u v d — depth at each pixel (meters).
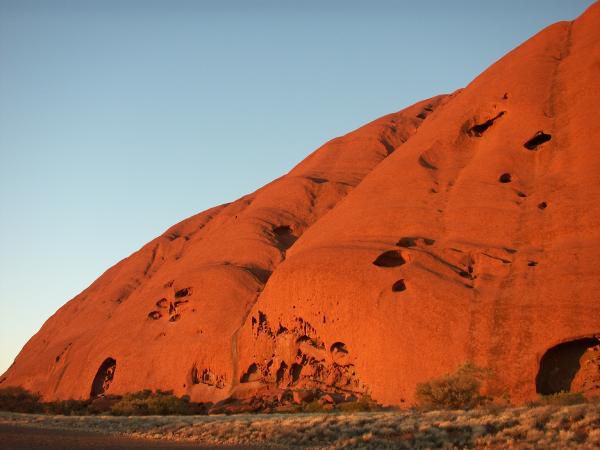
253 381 51.38
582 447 19.47
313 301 48.25
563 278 39.81
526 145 52.31
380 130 79.06
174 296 63.19
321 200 70.81
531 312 38.97
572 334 36.94
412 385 40.56
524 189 48.94
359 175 73.69
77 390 66.69
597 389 35.91
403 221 50.97
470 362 37.88
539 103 54.19
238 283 60.03
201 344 57.41
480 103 58.00
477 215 48.16
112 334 68.44
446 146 56.97
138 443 26.05
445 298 42.16
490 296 41.22
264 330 51.69
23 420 38.69
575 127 50.34
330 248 50.41
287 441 24.88
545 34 63.41
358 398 43.22
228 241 68.62
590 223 42.81
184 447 24.33
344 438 24.38
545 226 44.75
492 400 35.12
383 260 48.06
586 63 54.41
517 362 37.66
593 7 62.19
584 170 46.50
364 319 44.84
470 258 45.41
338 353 46.03
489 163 51.97
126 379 61.72
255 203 75.25
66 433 30.45
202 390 55.31
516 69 58.97
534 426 22.23
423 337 41.53
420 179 54.03
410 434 23.36
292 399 46.38
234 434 27.30
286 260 53.03
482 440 21.66
